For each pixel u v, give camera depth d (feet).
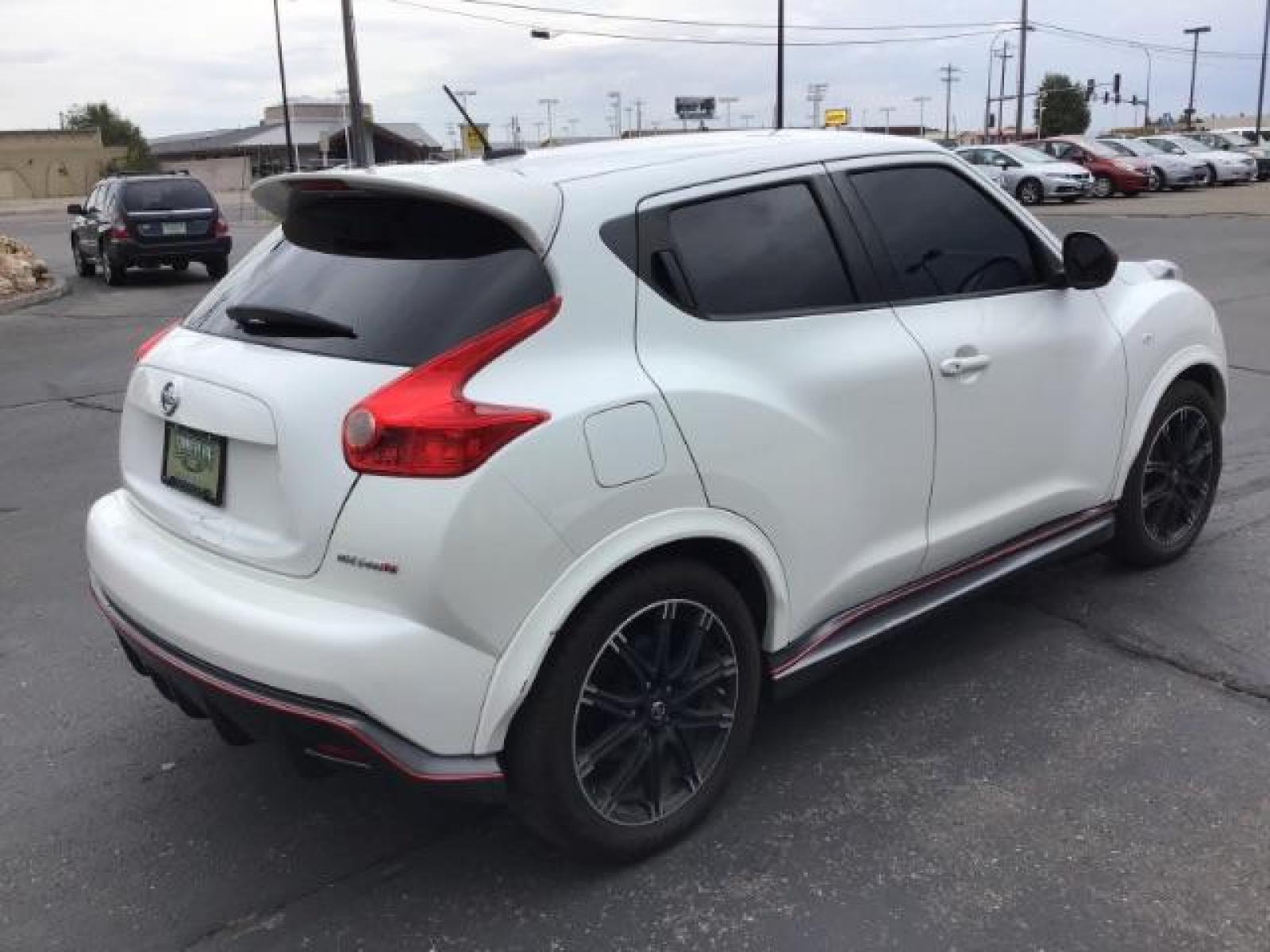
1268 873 9.32
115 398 30.81
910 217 11.55
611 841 9.40
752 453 9.56
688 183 9.86
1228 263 51.01
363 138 95.20
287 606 8.49
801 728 11.85
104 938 9.11
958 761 11.14
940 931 8.79
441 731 8.37
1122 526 14.60
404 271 9.23
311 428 8.47
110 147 277.85
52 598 16.31
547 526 8.34
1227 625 13.87
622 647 9.10
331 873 9.83
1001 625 14.11
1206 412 15.17
